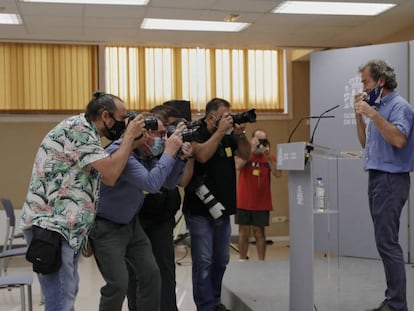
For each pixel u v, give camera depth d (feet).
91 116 8.14
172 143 9.05
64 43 23.44
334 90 18.76
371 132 9.98
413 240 16.46
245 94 26.00
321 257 11.32
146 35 21.88
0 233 23.36
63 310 7.57
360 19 19.93
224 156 11.19
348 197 16.79
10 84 23.68
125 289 8.89
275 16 19.21
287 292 12.28
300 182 9.10
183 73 25.20
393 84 9.93
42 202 7.55
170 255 10.55
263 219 19.13
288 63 26.58
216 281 11.52
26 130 24.13
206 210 10.89
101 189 8.75
